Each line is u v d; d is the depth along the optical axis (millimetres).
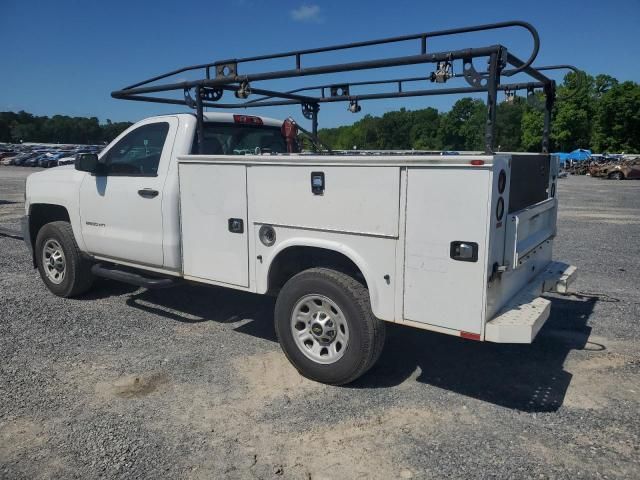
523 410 3799
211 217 4668
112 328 5375
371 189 3689
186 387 4109
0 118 136125
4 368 4414
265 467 3115
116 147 5598
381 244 3709
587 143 86625
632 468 3107
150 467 3105
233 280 4621
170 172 4973
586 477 3021
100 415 3676
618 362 4637
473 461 3172
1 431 3469
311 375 4191
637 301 6434
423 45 3779
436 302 3535
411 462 3164
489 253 3324
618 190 27797
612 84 97062
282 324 4266
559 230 12352
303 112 6539
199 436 3432
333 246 3916
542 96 4965
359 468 3107
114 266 6047
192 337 5156
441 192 3406
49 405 3807
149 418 3646
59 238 6137
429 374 4391
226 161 4465
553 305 6270
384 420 3645
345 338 3980
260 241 4359
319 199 3951
